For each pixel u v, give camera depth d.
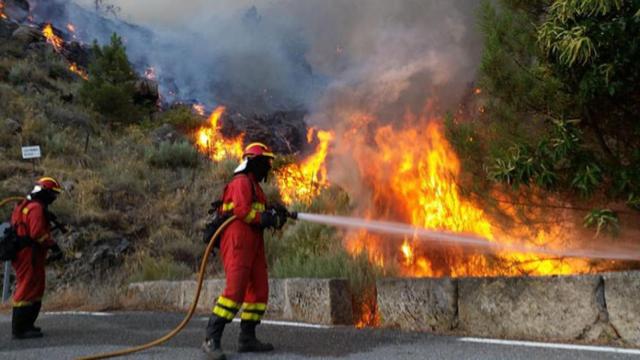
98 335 6.14
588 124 6.01
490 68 6.21
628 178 5.55
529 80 6.12
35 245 6.24
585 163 5.61
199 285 4.90
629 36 5.20
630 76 5.42
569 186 5.92
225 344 5.27
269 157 4.94
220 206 4.94
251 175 4.90
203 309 8.46
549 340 4.93
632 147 5.98
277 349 4.96
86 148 19.33
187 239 13.48
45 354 5.07
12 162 16.77
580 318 4.85
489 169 6.34
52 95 24.41
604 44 5.23
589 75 5.38
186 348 5.13
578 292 4.88
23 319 6.07
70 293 10.15
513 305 5.25
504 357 4.28
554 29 5.42
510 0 6.54
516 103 6.20
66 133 20.73
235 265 4.69
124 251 12.90
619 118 5.89
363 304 6.92
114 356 4.80
